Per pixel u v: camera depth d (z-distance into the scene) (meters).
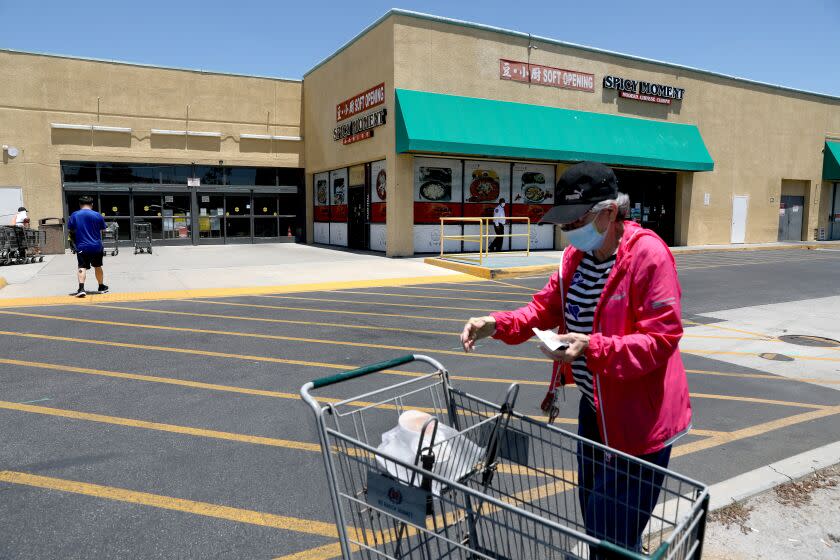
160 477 3.82
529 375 6.21
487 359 6.82
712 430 4.78
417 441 2.22
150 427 4.65
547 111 19.12
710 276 14.48
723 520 3.32
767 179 25.83
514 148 17.72
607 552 1.58
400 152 16.86
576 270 2.43
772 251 22.55
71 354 6.79
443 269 15.09
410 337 7.84
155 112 22.31
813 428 4.83
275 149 24.17
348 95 20.02
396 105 16.88
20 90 20.36
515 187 19.77
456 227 18.86
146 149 22.27
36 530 3.18
